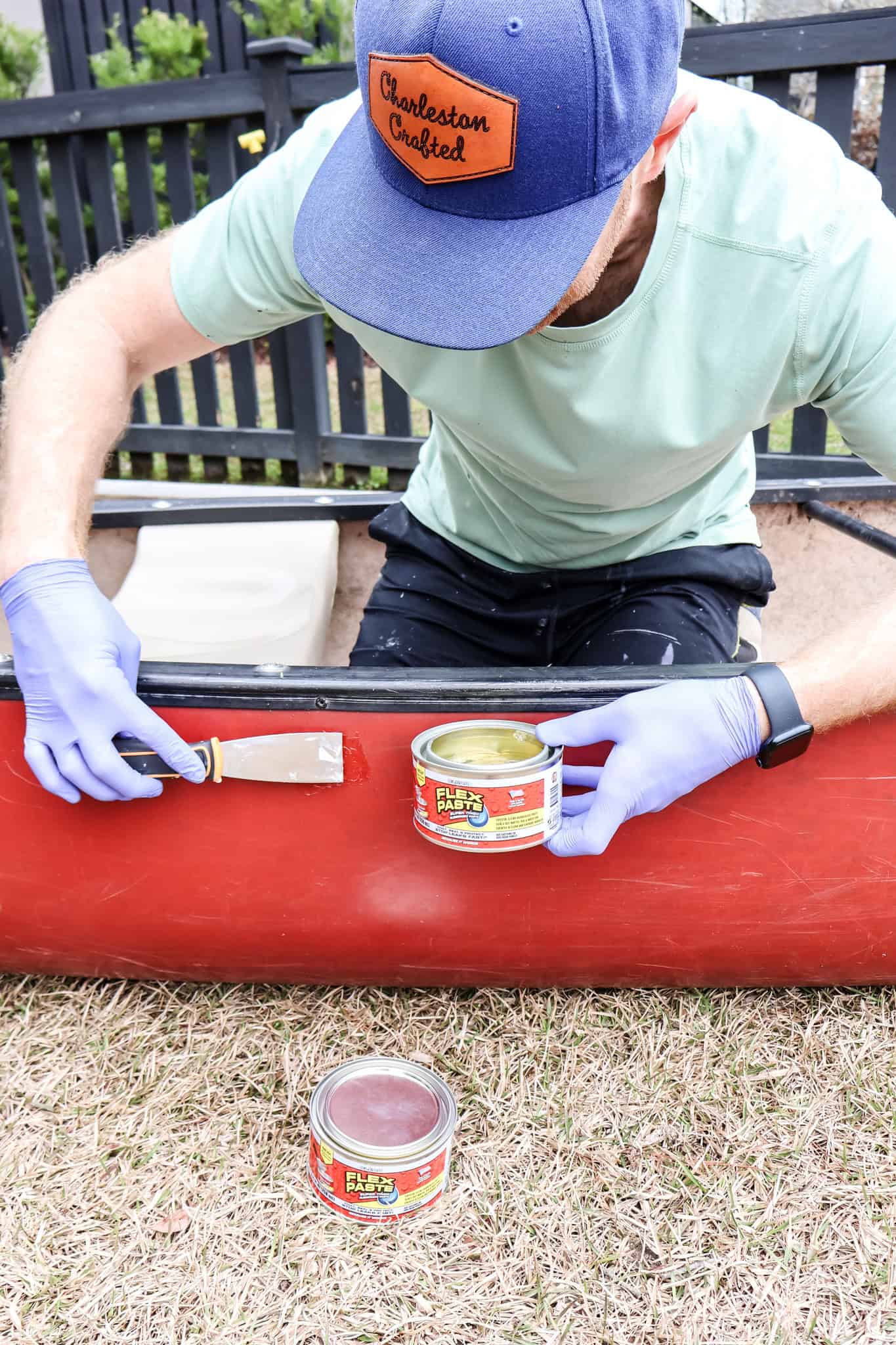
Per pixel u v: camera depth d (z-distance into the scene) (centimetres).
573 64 90
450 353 130
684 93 105
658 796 119
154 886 137
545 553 165
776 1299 111
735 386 128
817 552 214
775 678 118
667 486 146
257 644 192
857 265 119
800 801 129
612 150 95
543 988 153
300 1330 108
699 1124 132
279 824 131
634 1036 145
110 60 554
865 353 122
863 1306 111
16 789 132
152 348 149
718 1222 120
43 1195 122
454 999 152
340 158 108
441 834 114
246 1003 152
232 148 357
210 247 141
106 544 213
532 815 112
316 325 366
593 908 137
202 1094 136
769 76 294
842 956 143
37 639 122
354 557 216
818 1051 143
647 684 122
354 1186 116
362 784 128
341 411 381
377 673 125
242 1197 122
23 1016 149
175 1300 111
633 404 127
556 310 105
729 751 119
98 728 120
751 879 135
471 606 173
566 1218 120
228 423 511
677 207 117
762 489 207
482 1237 118
